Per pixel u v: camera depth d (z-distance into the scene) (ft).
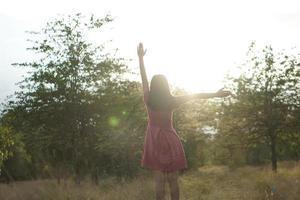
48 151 73.77
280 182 44.50
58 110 69.72
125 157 88.79
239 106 96.48
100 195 39.91
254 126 95.81
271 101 95.04
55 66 69.97
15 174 101.45
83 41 71.26
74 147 72.64
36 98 69.10
